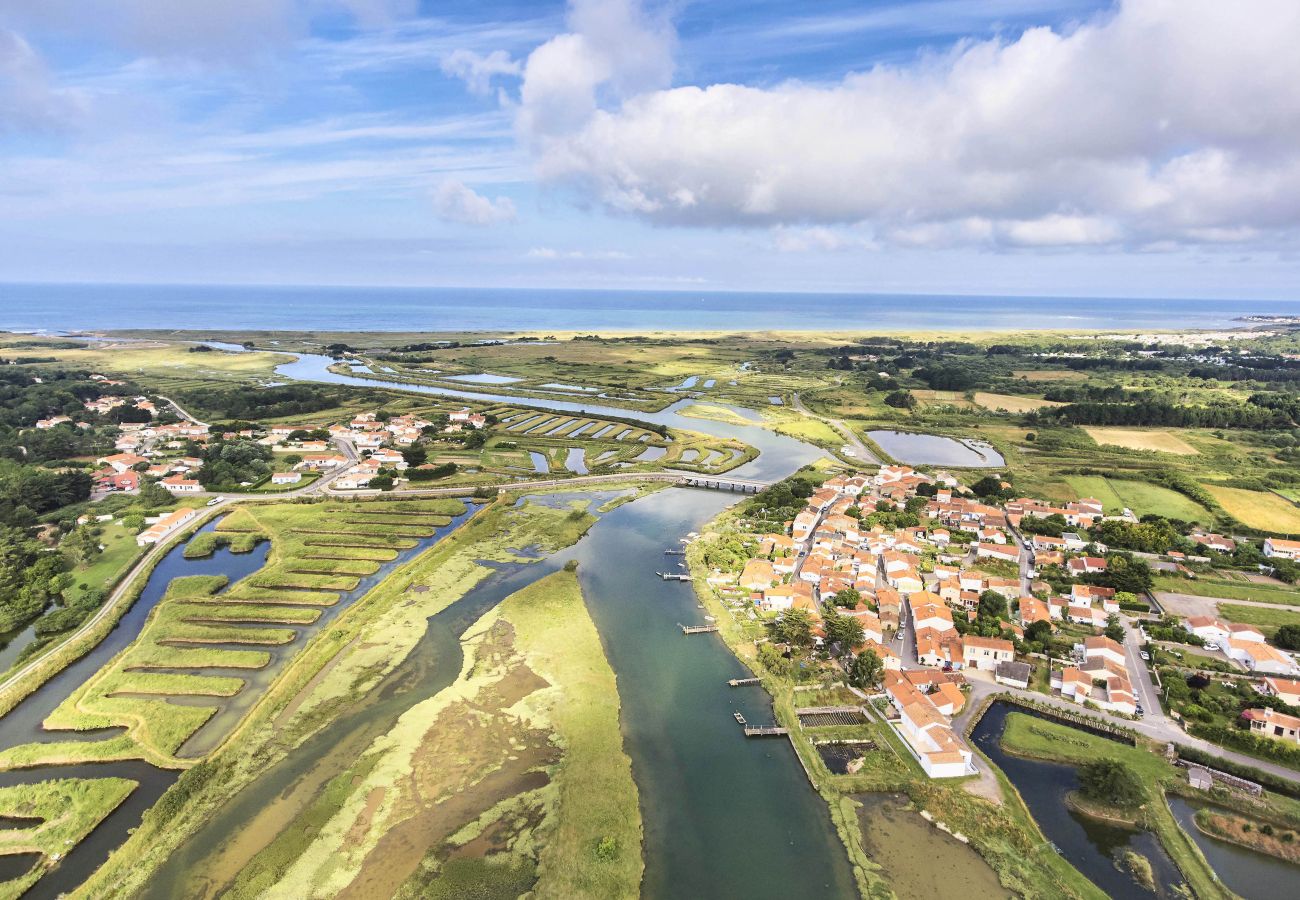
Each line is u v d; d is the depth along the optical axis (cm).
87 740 8462
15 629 11188
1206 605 12038
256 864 6712
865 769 8200
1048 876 6662
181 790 7488
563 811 7512
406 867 6738
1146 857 6950
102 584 12531
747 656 10681
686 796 7850
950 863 6894
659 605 12369
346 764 8125
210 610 11769
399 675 10019
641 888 6612
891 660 10338
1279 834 7112
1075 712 9106
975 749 8519
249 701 9306
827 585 12631
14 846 6900
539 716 9125
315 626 11412
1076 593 12075
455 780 7931
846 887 6662
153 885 6481
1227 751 8300
